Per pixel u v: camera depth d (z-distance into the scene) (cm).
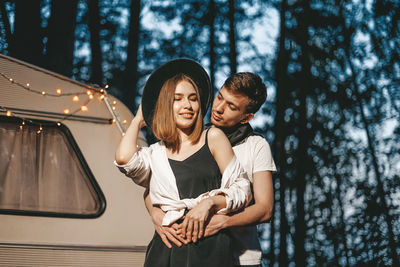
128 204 411
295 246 1192
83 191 410
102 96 446
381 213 1162
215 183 265
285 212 1227
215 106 296
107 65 1195
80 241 384
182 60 280
